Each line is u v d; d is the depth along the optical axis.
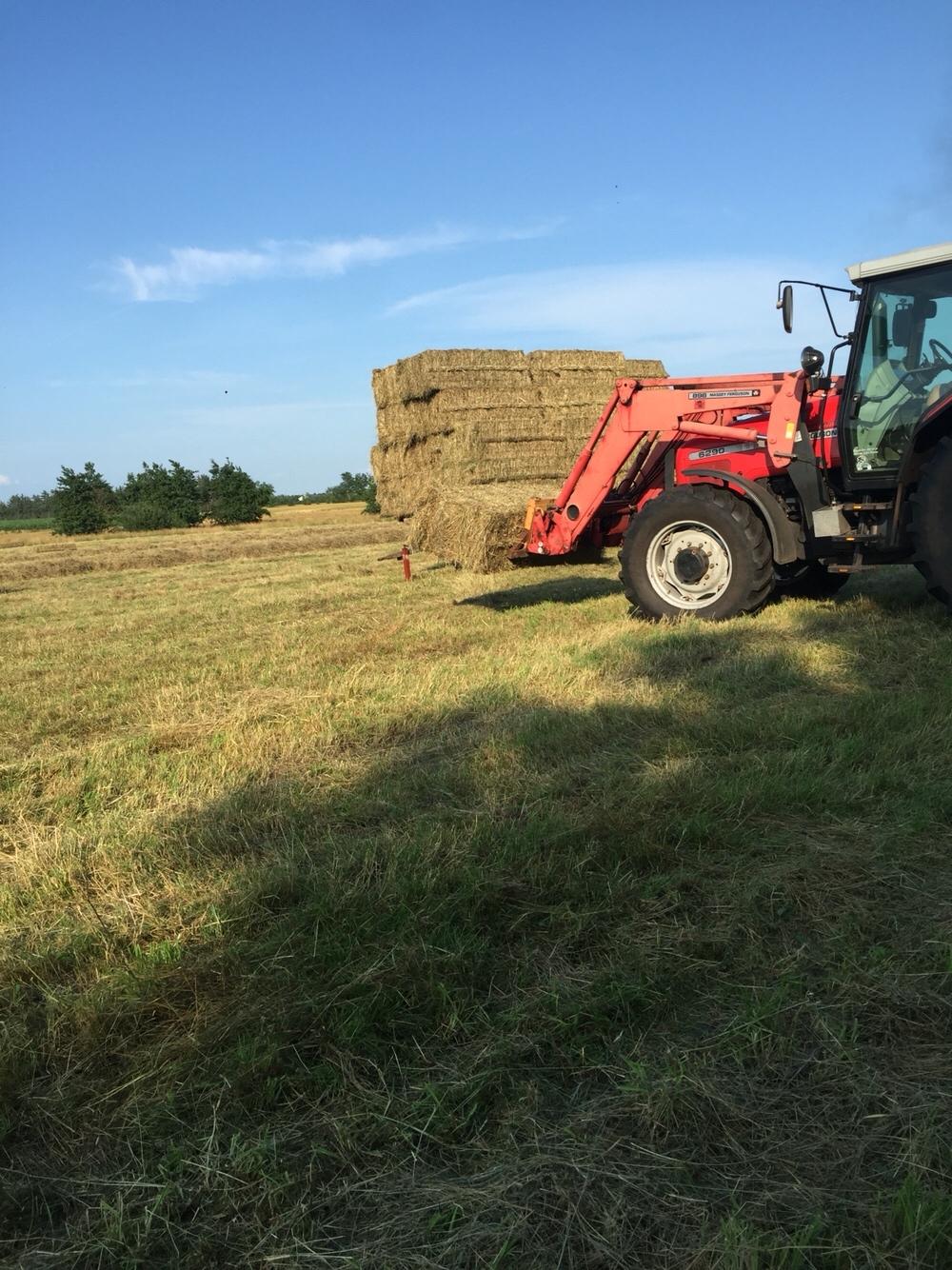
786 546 6.41
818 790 2.91
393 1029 1.89
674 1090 1.64
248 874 2.58
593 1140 1.57
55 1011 2.04
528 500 9.78
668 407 7.14
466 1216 1.43
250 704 4.95
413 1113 1.65
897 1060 1.74
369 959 2.10
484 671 5.28
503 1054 1.78
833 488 6.46
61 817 3.49
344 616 8.38
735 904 2.31
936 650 4.90
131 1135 1.67
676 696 4.30
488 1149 1.57
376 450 16.67
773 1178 1.47
